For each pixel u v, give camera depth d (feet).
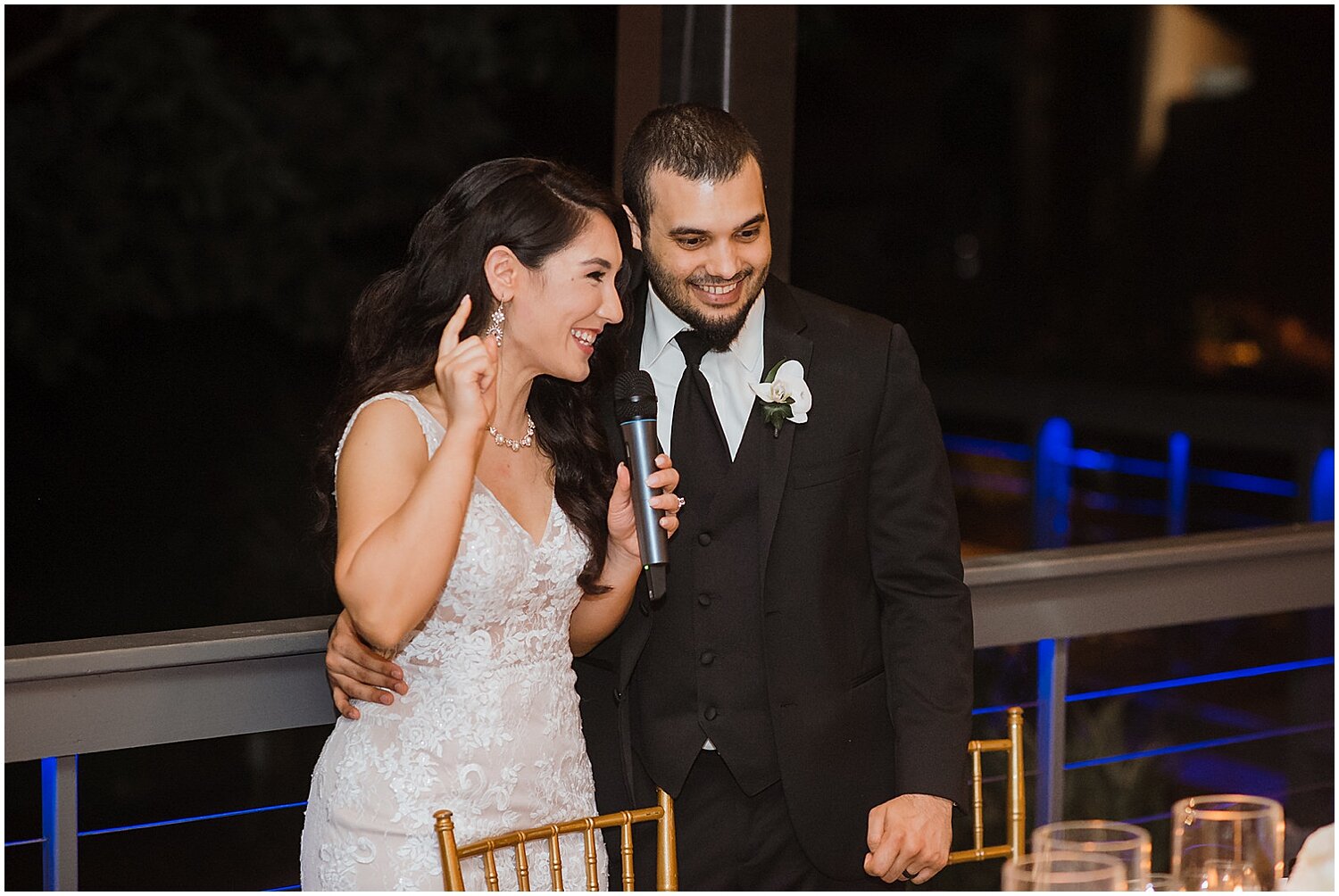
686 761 10.60
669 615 10.62
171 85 32.78
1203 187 58.08
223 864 25.25
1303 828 15.57
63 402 38.86
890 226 63.67
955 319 62.75
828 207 62.75
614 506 10.25
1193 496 40.68
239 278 34.86
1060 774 13.26
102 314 38.11
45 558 36.76
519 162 9.67
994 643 12.76
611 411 10.48
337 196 35.73
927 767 10.16
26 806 25.00
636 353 10.75
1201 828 6.93
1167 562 13.46
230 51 35.32
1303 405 35.88
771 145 14.60
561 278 9.56
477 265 9.59
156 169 33.24
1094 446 43.70
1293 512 34.06
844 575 10.64
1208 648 28.94
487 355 8.87
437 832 8.80
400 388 9.57
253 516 38.04
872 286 62.95
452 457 8.68
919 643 10.52
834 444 10.48
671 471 9.89
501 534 9.50
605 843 10.82
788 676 10.45
